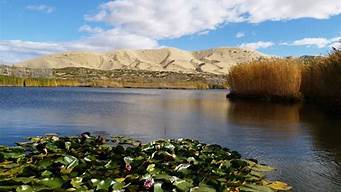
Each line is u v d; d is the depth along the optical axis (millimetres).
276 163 12914
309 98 39781
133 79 153750
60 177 9289
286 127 21500
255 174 10812
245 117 26875
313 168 12242
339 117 26234
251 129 20922
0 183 8820
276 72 41562
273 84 42188
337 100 28453
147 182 8891
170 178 9336
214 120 25250
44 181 8875
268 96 43000
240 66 48062
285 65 41438
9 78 99250
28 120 24922
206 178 9883
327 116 26891
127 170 10211
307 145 16141
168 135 18953
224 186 9125
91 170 10180
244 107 35062
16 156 11719
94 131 20250
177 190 8844
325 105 32000
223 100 47219
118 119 25969
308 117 26328
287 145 16125
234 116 27625
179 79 163625
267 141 17125
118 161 11211
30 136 18562
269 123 23391
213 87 125000
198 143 14898
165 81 139625
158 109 34531
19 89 80188
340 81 28000
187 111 32438
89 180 8953
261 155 14195
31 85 102438
